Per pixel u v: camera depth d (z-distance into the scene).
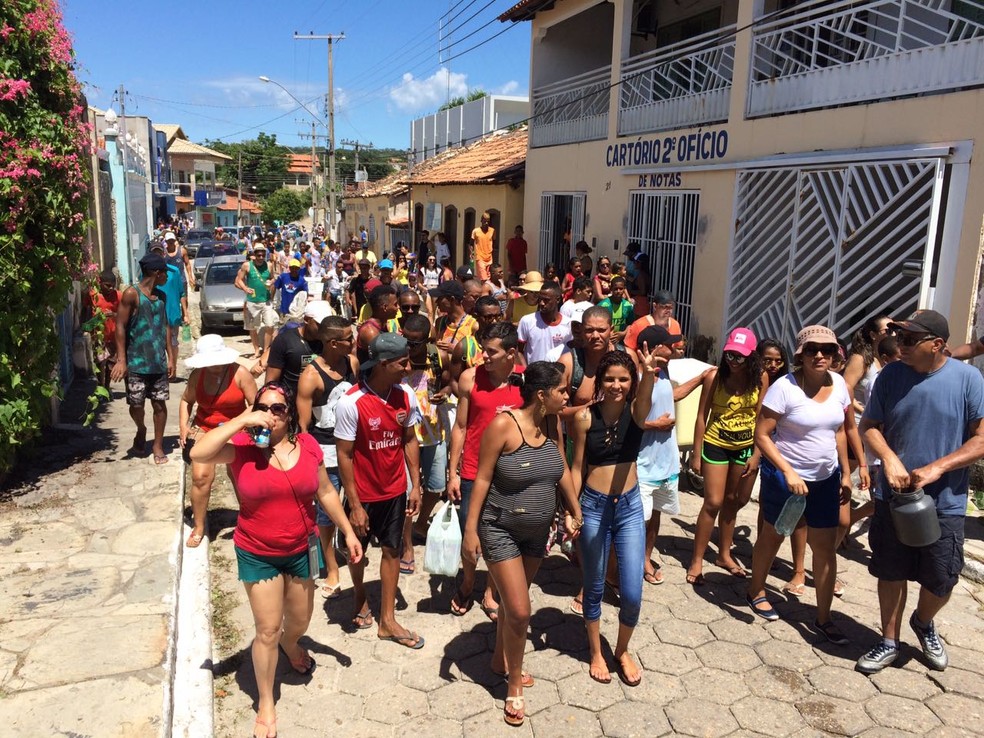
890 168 7.63
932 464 3.88
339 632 4.57
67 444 7.31
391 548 4.30
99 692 3.67
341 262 15.35
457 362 5.34
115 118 18.14
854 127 8.18
